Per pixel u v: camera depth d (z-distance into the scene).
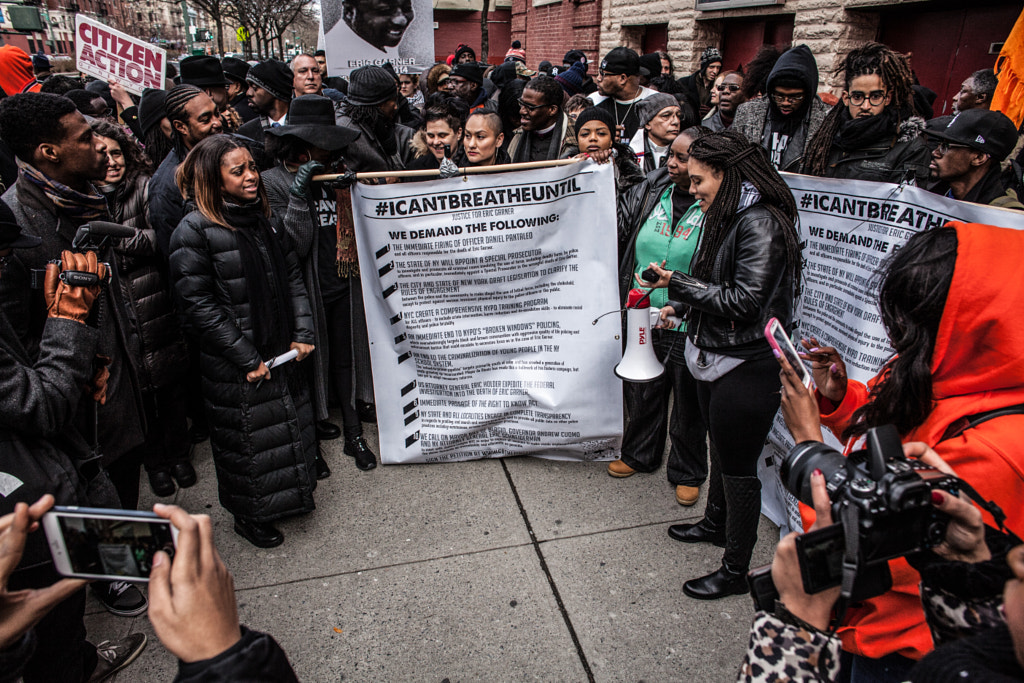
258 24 24.64
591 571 2.71
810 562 0.92
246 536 2.90
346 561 2.79
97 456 2.03
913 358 1.27
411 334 3.29
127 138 3.12
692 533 2.85
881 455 0.98
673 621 2.46
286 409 2.75
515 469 3.43
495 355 3.30
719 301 2.15
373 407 4.02
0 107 2.14
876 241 2.43
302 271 3.21
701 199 2.29
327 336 3.55
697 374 2.38
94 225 1.94
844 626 1.41
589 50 11.13
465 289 3.22
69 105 2.21
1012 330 1.17
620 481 3.31
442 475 3.39
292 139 3.13
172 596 0.80
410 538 2.92
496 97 8.00
